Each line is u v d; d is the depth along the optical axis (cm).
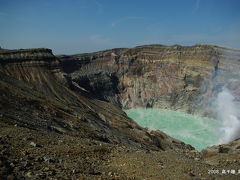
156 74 16500
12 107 4422
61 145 2402
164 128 12950
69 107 7562
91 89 16238
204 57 15100
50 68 10769
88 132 5062
